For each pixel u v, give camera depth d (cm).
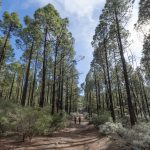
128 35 2308
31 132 1161
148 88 4525
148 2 1678
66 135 1529
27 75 2564
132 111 1652
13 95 5653
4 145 1000
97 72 3909
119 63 2800
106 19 2198
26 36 2583
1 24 2770
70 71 3622
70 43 2653
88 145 1149
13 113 1225
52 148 1023
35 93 5081
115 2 2091
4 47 2783
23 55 3069
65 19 2503
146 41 2117
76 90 5453
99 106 3906
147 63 2986
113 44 2625
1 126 1177
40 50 2647
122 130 1177
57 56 2741
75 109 7506
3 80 3881
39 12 2302
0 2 2252
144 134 965
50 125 1473
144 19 1761
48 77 3478
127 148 848
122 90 3969
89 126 2331
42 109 1560
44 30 2386
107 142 1087
